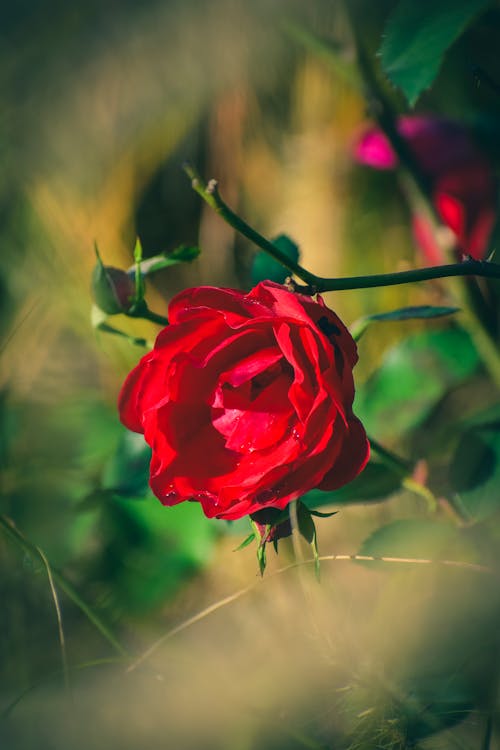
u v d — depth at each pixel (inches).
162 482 19.5
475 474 23.6
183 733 25.8
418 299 32.7
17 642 28.8
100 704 27.0
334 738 24.1
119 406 19.8
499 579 23.8
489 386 29.3
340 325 18.9
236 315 18.8
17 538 24.5
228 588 29.6
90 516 28.8
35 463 31.9
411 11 21.5
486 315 25.7
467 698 23.3
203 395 19.3
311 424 18.5
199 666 26.0
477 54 30.3
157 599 28.4
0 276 37.4
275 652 26.7
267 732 24.8
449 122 26.5
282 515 19.6
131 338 22.8
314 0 33.5
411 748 23.0
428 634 24.1
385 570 23.7
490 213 26.0
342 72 26.6
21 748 26.6
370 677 23.2
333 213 35.6
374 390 26.2
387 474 24.4
